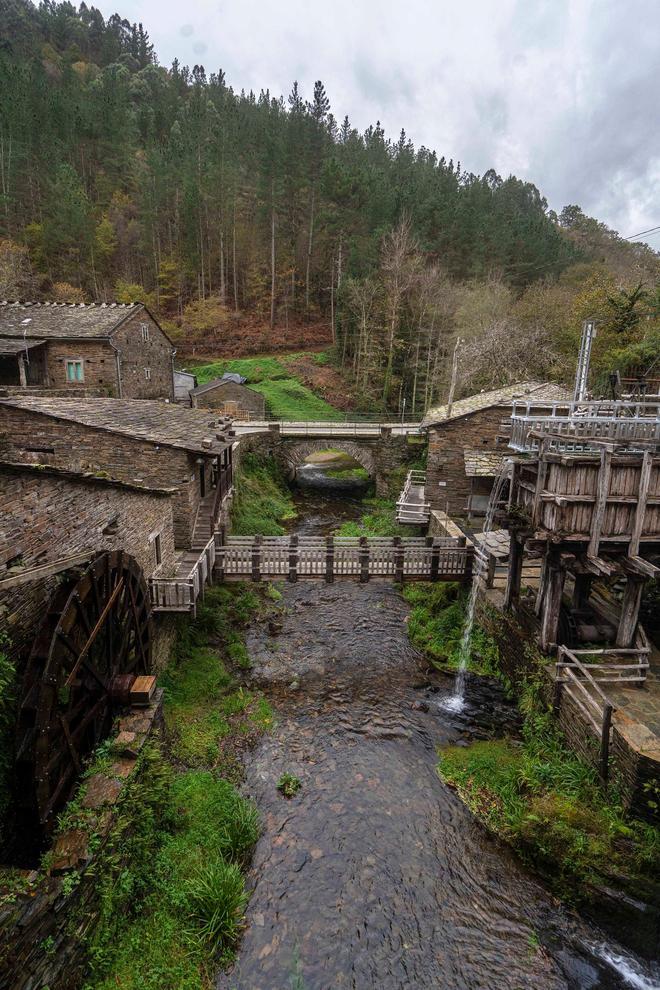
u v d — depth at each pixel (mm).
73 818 6516
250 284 57875
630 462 10039
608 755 8758
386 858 8617
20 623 6906
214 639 14523
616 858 7738
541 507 10812
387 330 47469
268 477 29828
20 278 40031
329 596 18312
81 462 14609
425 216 51250
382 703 12562
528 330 34500
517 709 12203
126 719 8477
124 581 9273
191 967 6598
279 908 7770
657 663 11320
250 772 10320
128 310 27406
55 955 5355
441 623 15781
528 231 52688
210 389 38625
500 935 7504
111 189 56188
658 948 7297
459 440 23016
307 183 55469
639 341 23250
